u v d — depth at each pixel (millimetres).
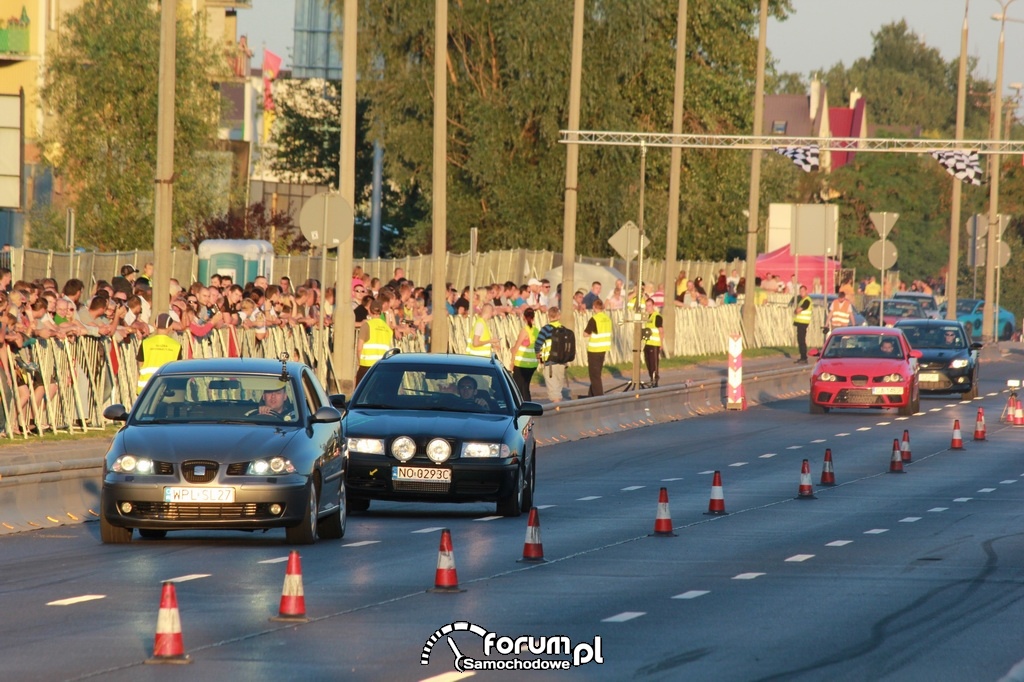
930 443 100000
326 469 53562
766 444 98188
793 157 134875
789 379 141750
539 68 178625
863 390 118188
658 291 171500
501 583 44656
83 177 162875
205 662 32812
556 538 55906
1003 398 137500
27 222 164375
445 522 60875
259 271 131500
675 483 77188
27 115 176500
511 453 61656
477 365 66125
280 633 36188
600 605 40844
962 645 35719
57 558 49031
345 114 98812
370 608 39875
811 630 37500
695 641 35938
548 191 184750
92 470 61188
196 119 166500
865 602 41781
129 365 79875
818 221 160250
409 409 63938
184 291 89875
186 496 50438
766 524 60812
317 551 51312
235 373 54875
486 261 160375
